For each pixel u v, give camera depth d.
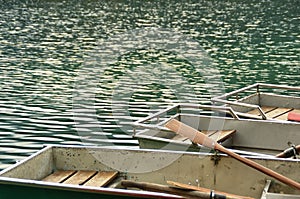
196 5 49.16
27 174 6.89
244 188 7.04
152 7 46.94
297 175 6.91
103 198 6.04
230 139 9.45
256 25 34.53
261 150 9.36
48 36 29.11
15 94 15.75
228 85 17.64
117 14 41.03
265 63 21.53
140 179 7.32
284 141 9.22
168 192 6.18
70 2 49.72
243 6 48.34
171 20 37.16
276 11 43.88
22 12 41.72
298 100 10.91
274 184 6.90
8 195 6.23
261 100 11.16
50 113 13.55
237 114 9.66
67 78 18.14
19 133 11.98
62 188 6.09
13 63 21.22
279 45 26.22
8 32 30.59
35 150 11.01
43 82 17.53
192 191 6.12
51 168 7.33
